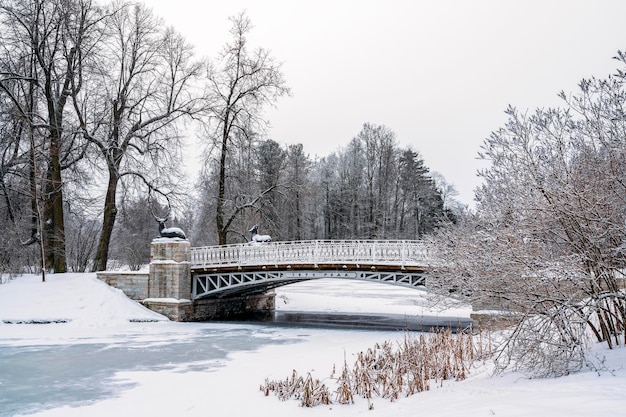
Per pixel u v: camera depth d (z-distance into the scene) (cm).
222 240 3167
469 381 905
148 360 1573
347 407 909
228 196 3203
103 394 1168
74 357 1633
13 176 3009
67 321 2292
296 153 5412
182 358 1602
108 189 2922
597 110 761
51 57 2755
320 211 6444
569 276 698
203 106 3088
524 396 601
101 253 2894
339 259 2195
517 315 821
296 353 1648
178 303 2494
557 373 727
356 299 3712
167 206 3059
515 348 781
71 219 3578
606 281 782
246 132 3158
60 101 2867
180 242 2564
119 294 2556
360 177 6050
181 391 1175
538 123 812
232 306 2922
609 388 558
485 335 1198
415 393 907
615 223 757
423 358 1080
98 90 2920
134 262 4222
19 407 1073
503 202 850
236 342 1914
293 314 3047
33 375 1380
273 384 1112
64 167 2900
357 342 1858
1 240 2820
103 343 1908
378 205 5641
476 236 882
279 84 3219
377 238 5475
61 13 2712
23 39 2742
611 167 770
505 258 795
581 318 723
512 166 845
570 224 784
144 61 3009
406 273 2077
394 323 2514
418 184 5800
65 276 2642
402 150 6306
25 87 2925
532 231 798
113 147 2830
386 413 755
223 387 1180
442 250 1102
